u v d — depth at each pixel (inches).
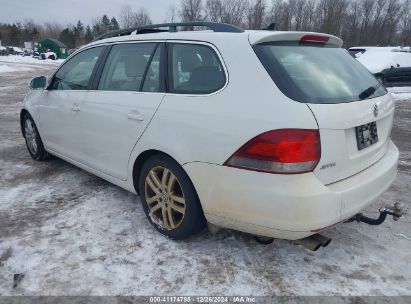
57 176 187.3
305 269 116.4
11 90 568.1
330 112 100.4
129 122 134.1
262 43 111.2
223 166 106.3
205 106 111.7
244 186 103.3
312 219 98.0
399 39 2208.4
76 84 166.7
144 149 129.1
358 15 2128.4
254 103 102.6
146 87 132.8
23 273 112.8
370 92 120.3
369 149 115.8
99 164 156.0
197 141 111.3
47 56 2122.3
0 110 382.9
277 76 103.1
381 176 116.9
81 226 138.9
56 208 152.9
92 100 152.9
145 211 137.7
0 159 215.6
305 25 2171.5
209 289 107.7
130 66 141.3
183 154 114.9
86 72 162.2
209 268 116.2
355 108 108.1
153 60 132.9
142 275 112.8
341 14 2091.5
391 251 126.2
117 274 113.1
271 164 98.0
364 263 119.6
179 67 124.1
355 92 115.3
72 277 111.5
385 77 507.5
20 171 195.0
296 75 106.1
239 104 105.0
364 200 109.8
